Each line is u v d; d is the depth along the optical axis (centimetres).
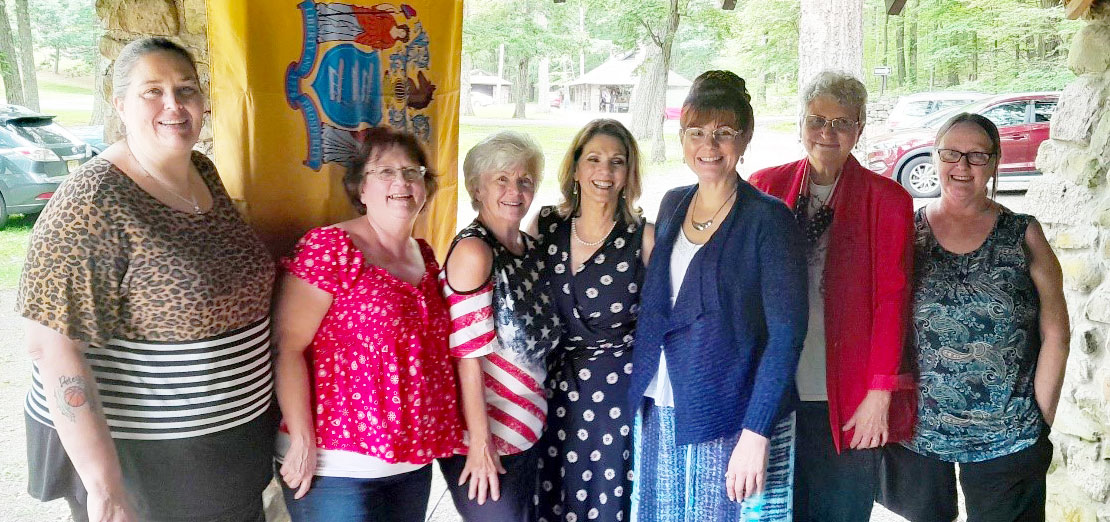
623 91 3341
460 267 225
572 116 2866
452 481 243
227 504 209
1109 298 296
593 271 239
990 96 1131
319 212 280
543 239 246
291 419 212
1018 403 251
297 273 209
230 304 197
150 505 201
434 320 222
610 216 241
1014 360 248
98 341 183
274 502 289
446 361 225
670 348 225
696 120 217
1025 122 1045
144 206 185
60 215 176
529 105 3853
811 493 264
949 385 252
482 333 226
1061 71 1780
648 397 237
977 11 1888
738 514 225
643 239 243
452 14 308
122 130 263
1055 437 336
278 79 266
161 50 188
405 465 219
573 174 243
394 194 217
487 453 231
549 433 250
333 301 211
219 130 258
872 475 260
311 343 217
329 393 213
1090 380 311
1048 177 349
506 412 235
